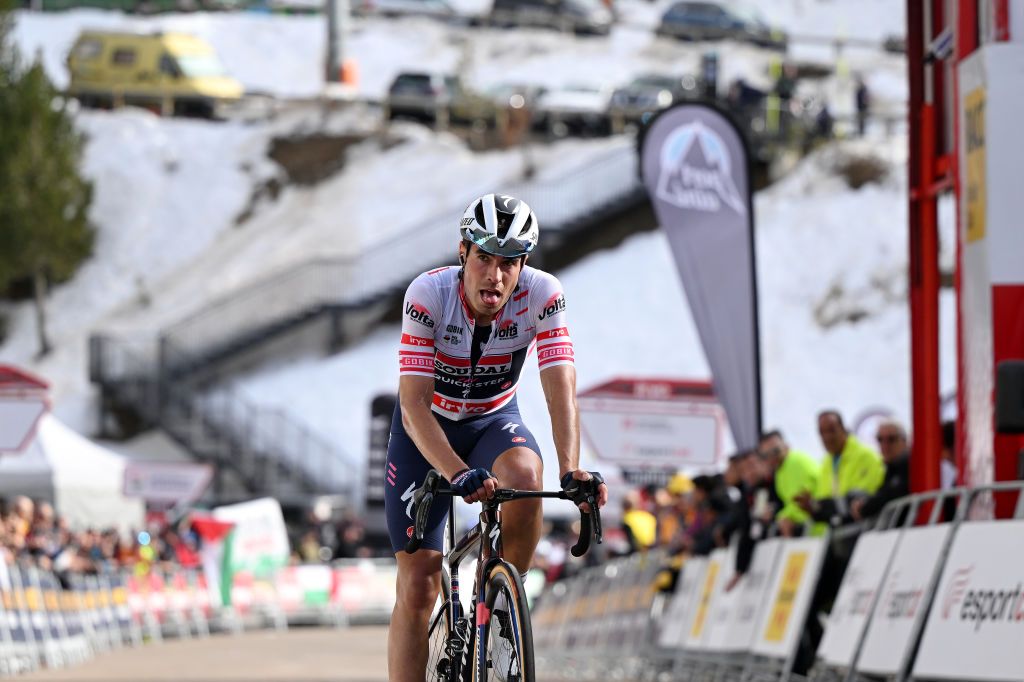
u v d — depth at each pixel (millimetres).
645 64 134000
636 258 101000
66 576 42344
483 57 139375
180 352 97188
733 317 32969
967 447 20594
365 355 99125
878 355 93312
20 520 42125
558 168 110438
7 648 33688
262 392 96812
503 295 12883
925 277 24844
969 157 20547
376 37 143250
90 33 122375
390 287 101938
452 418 13953
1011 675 14875
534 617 45781
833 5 143625
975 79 20234
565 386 13250
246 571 62906
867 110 109375
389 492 13852
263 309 100500
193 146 117375
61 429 64750
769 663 24844
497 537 12602
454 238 102875
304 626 66188
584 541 12359
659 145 33281
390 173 113500
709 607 28891
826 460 24922
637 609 34219
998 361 19531
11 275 103938
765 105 105938
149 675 32781
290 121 119500
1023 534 15211
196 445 93188
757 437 32688
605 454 40531
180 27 147375
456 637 13016
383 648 46125
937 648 16453
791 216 100375
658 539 36531
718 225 33188
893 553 18734
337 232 108500
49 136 105000
